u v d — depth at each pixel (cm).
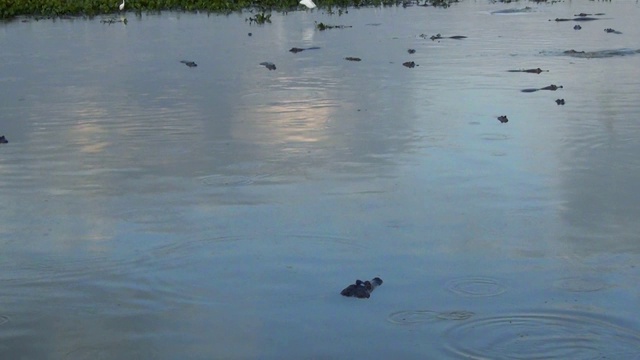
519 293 681
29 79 1574
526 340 611
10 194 923
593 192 899
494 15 2536
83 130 1180
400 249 765
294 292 690
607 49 1811
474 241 781
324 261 743
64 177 977
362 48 1884
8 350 612
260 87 1453
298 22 2430
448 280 705
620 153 1030
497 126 1160
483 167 984
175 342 619
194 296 686
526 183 930
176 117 1245
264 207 868
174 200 893
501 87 1413
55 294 693
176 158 1038
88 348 612
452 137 1109
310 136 1125
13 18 2638
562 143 1075
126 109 1304
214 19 2542
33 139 1140
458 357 591
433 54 1781
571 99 1315
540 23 2311
